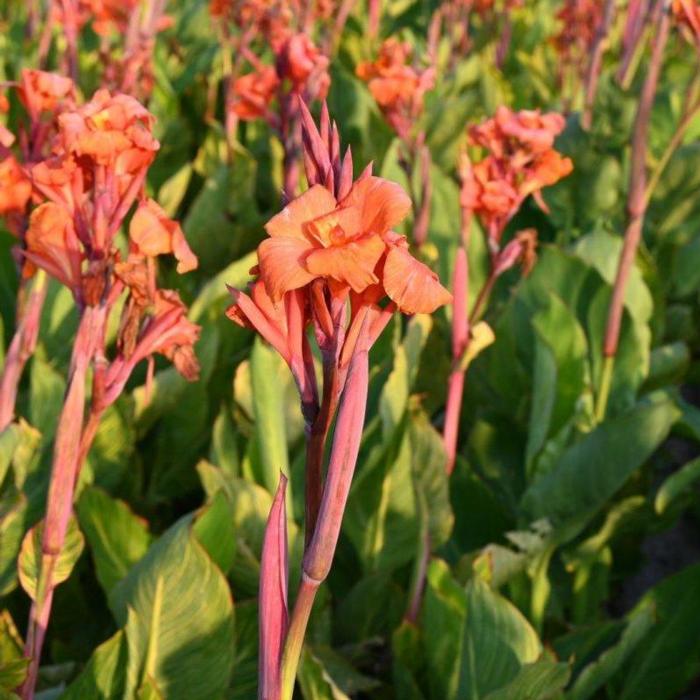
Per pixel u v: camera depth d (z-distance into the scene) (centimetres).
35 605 134
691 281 321
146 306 128
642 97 202
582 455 195
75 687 148
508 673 161
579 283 239
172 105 359
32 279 156
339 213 102
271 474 175
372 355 221
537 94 434
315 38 429
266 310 106
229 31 379
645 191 208
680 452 310
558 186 306
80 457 131
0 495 168
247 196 299
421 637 181
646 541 282
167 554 146
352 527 195
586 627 195
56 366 224
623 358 232
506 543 218
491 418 244
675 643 198
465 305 174
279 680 109
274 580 109
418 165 255
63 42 369
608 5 338
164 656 150
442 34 566
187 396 218
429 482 173
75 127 124
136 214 126
